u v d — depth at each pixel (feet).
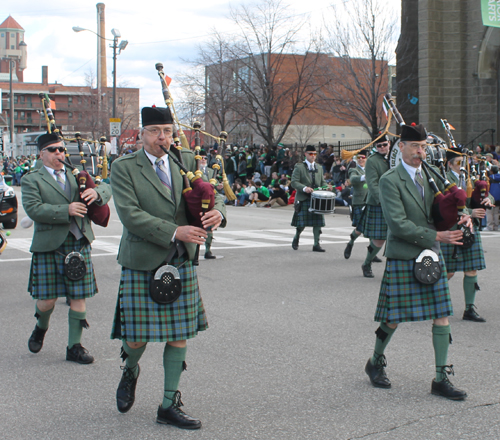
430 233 12.63
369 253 26.08
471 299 18.97
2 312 20.59
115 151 84.69
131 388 11.90
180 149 11.88
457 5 69.87
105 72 158.30
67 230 15.33
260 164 77.61
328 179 65.62
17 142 155.84
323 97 81.00
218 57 93.61
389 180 13.01
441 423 11.34
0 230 24.95
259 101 94.63
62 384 13.79
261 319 19.24
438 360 12.73
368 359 14.23
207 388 13.37
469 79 70.28
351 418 11.62
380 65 74.49
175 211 11.35
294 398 12.69
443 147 22.08
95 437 11.00
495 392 12.89
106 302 21.98
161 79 12.29
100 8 124.06
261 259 31.17
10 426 11.51
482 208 18.44
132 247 11.27
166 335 11.21
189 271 11.48
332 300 21.88
